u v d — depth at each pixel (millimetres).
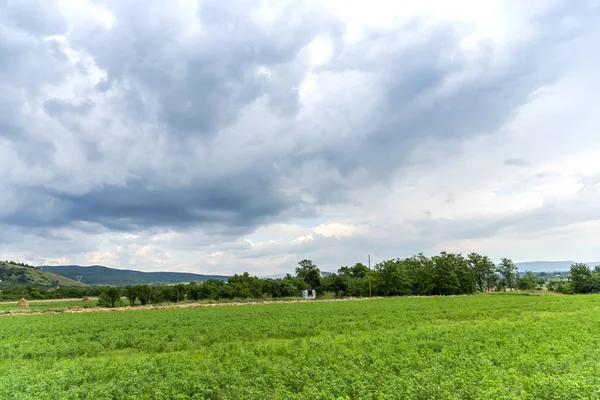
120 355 25047
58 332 36281
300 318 43312
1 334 35250
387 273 122500
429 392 12828
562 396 12250
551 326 28656
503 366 16625
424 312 48781
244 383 15469
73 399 14516
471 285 130750
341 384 14008
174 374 17281
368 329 33625
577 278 116812
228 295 105625
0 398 14375
